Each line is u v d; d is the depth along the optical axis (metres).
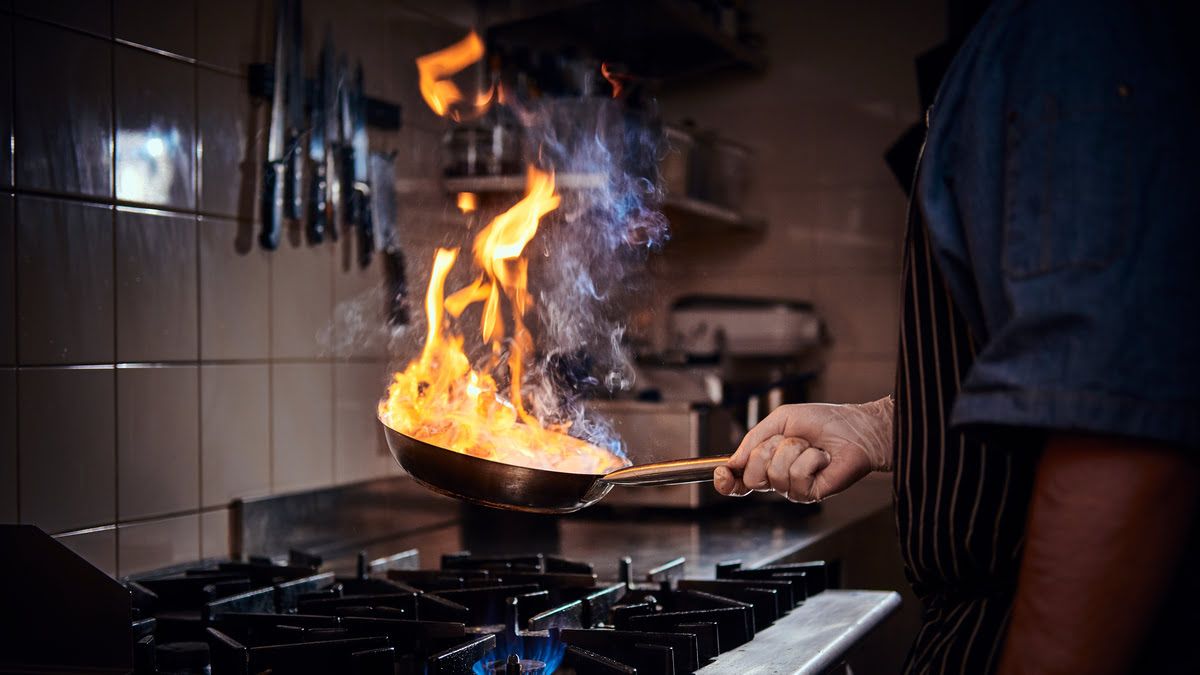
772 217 2.94
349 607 1.07
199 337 1.52
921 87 1.72
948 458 0.68
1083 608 0.48
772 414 0.84
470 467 0.92
